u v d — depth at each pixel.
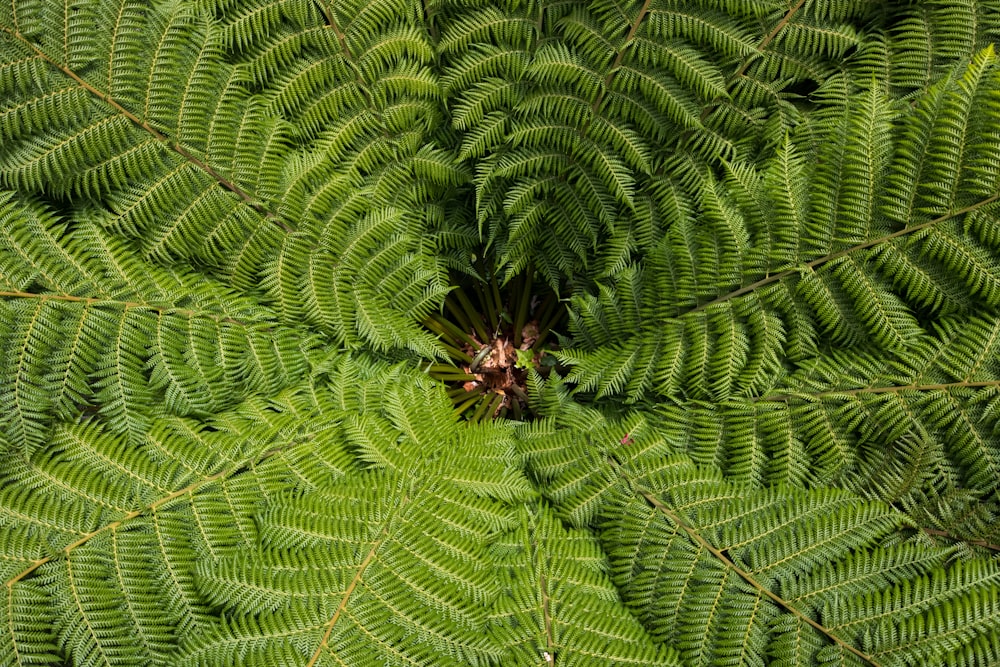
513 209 3.64
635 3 3.29
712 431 3.41
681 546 3.18
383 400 3.52
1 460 2.99
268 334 3.42
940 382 3.19
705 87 3.33
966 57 3.25
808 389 3.32
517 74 3.44
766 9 3.26
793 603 3.07
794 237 3.26
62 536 2.96
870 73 3.37
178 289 3.25
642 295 3.58
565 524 3.40
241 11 3.21
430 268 3.79
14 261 3.03
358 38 3.35
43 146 3.06
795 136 3.45
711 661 3.06
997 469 3.16
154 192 3.20
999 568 3.03
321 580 3.00
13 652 2.84
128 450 3.09
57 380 3.04
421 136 3.62
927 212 3.14
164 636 2.95
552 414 3.68
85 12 3.02
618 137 3.47
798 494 3.21
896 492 3.25
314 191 3.43
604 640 3.03
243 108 3.28
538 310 4.32
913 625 2.99
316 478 3.22
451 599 3.04
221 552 3.05
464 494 3.27
